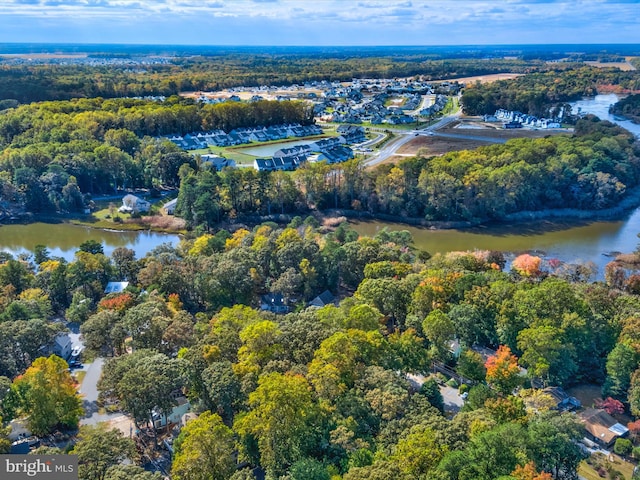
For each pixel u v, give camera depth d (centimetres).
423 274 11688
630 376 8988
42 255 14512
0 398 7650
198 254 13800
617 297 11119
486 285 11112
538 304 9938
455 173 19750
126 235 18638
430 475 5747
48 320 11469
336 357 7769
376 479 5500
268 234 14850
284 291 12256
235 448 7038
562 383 9506
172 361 7912
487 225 19412
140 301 11075
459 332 10150
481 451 6116
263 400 6775
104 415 8644
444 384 9456
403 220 19675
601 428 8350
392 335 9356
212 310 11769
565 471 6888
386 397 7231
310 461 6188
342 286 13700
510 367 8631
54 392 7900
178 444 6919
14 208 19925
